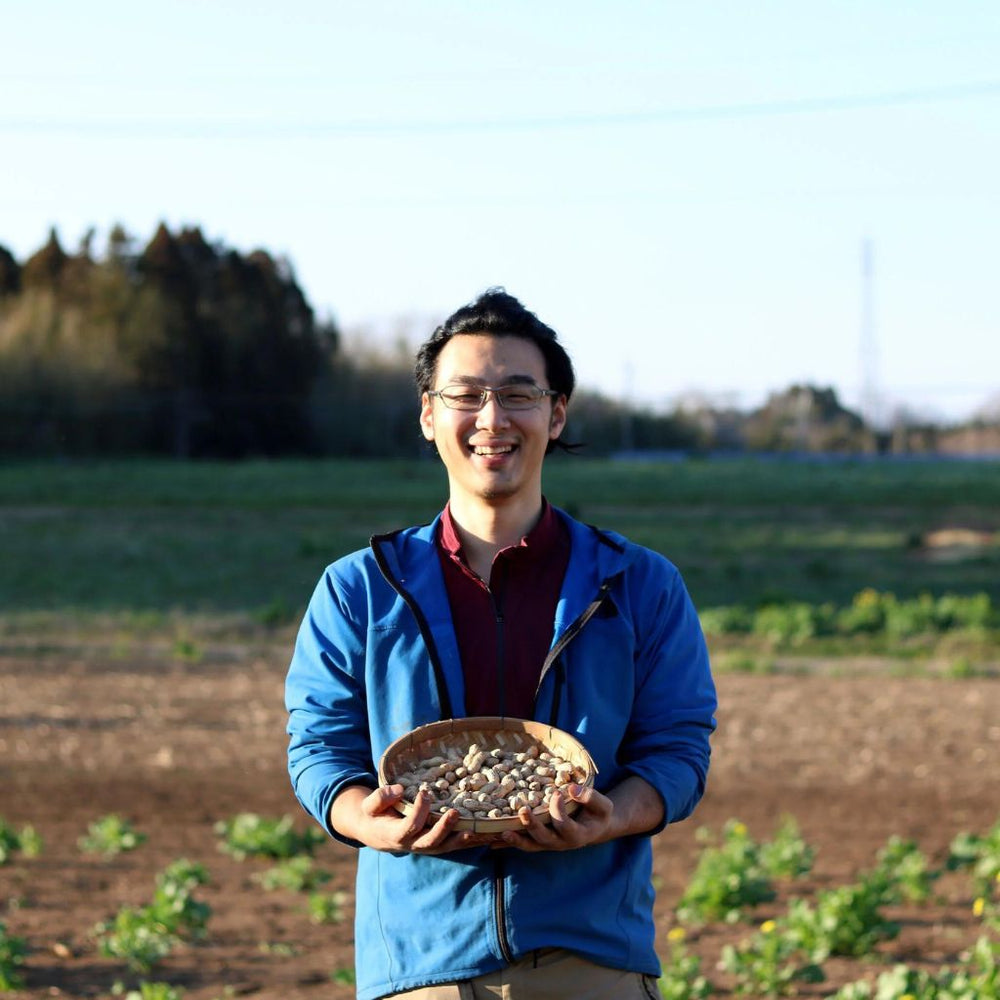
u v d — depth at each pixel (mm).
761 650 19312
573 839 2809
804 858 8320
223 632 20562
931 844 9094
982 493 45469
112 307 71875
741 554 31594
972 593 25641
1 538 33812
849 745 12523
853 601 24469
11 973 6484
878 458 82438
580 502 42844
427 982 2982
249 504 42812
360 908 3148
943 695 15352
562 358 3250
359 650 3184
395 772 2977
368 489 47969
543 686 3096
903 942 7152
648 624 3195
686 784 3061
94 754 12094
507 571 3180
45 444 67062
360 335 83375
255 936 7312
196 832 9531
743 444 97562
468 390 3145
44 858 8828
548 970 2980
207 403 73188
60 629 20594
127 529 36281
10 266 74312
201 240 76250
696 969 6332
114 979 6621
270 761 11867
